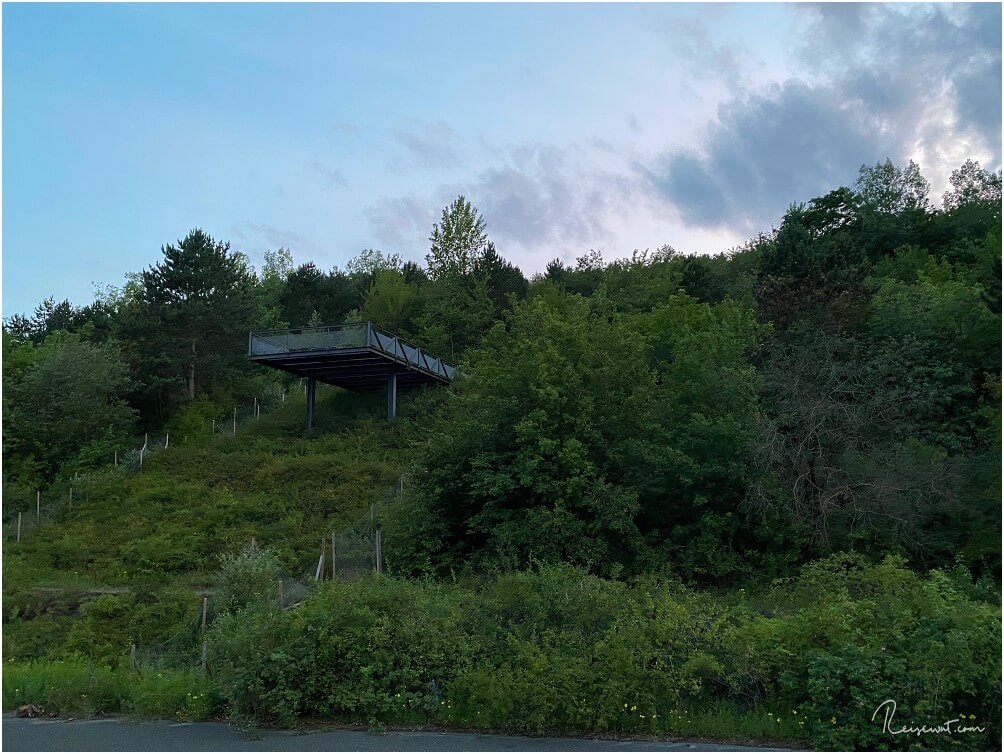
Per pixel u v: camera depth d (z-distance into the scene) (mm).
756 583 15766
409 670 7934
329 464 28750
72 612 18203
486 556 16531
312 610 8375
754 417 17750
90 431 34062
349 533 21562
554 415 17609
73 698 8516
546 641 7977
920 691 7039
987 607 7852
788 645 7957
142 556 21781
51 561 22422
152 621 17141
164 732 7582
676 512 17766
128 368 37812
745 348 22906
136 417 37250
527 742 7207
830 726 7117
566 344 18922
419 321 43062
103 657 15516
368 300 47406
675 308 27344
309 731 7547
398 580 9578
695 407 19031
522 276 47750
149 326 39906
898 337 23203
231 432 36406
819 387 18625
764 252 34219
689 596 9445
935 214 48250
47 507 27922
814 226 46281
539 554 15656
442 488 17891
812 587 12070
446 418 29203
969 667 7008
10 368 37562
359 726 7688
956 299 23578
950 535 16016
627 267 52250
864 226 45281
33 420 32781
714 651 8023
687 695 7844
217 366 41562
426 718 7777
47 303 56500
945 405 20266
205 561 21734
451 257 44469
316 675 7918
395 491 25547
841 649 7496
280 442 33031
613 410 18047
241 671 7848
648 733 7426
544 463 16875
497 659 8016
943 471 16422
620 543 16594
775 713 7559
